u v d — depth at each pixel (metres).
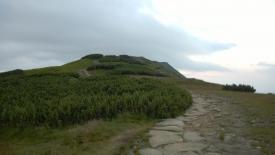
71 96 17.31
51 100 16.59
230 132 10.99
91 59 64.62
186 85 34.66
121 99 14.85
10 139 12.08
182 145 9.48
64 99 16.23
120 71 44.03
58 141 10.50
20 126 13.01
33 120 13.27
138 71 44.78
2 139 12.16
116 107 14.06
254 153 8.64
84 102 14.84
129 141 9.80
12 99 18.09
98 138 10.23
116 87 20.45
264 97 21.28
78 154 8.87
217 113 14.98
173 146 9.37
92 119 13.25
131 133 10.77
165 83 24.61
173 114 14.24
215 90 28.95
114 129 11.23
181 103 16.20
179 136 10.54
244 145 9.39
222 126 11.97
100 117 13.48
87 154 8.83
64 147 9.67
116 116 13.55
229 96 22.59
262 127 11.52
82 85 22.92
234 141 9.84
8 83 26.11
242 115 14.13
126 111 13.98
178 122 12.88
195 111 15.73
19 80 28.11
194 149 9.06
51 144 10.21
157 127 11.98
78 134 10.81
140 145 9.46
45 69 54.03
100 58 65.31
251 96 22.28
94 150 9.11
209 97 22.12
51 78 30.12
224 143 9.64
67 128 12.40
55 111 13.45
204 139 10.14
